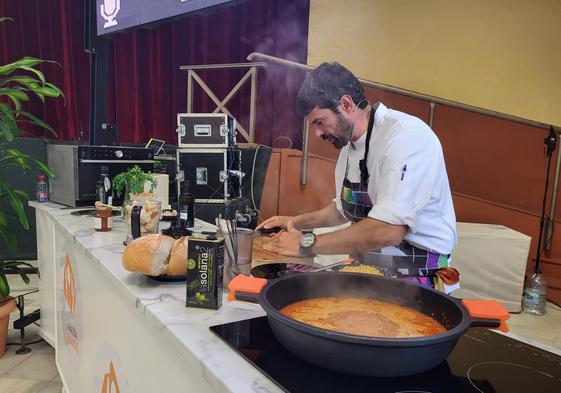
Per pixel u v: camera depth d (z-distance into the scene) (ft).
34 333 8.69
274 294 2.49
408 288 2.71
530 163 12.10
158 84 13.99
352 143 4.76
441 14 12.21
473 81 12.32
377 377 2.07
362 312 2.55
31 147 12.00
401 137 4.12
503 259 10.50
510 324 9.89
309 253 4.33
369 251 4.15
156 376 2.98
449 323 2.33
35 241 12.36
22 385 6.87
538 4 11.70
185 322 2.73
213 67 11.35
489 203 12.26
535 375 2.25
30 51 13.55
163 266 3.43
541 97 12.01
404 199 3.98
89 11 8.87
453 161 12.48
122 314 3.64
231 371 2.10
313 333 1.90
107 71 9.29
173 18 7.11
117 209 7.43
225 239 3.43
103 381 4.31
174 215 6.53
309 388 1.94
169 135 14.20
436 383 2.12
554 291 11.72
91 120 9.28
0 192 8.57
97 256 4.27
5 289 7.66
